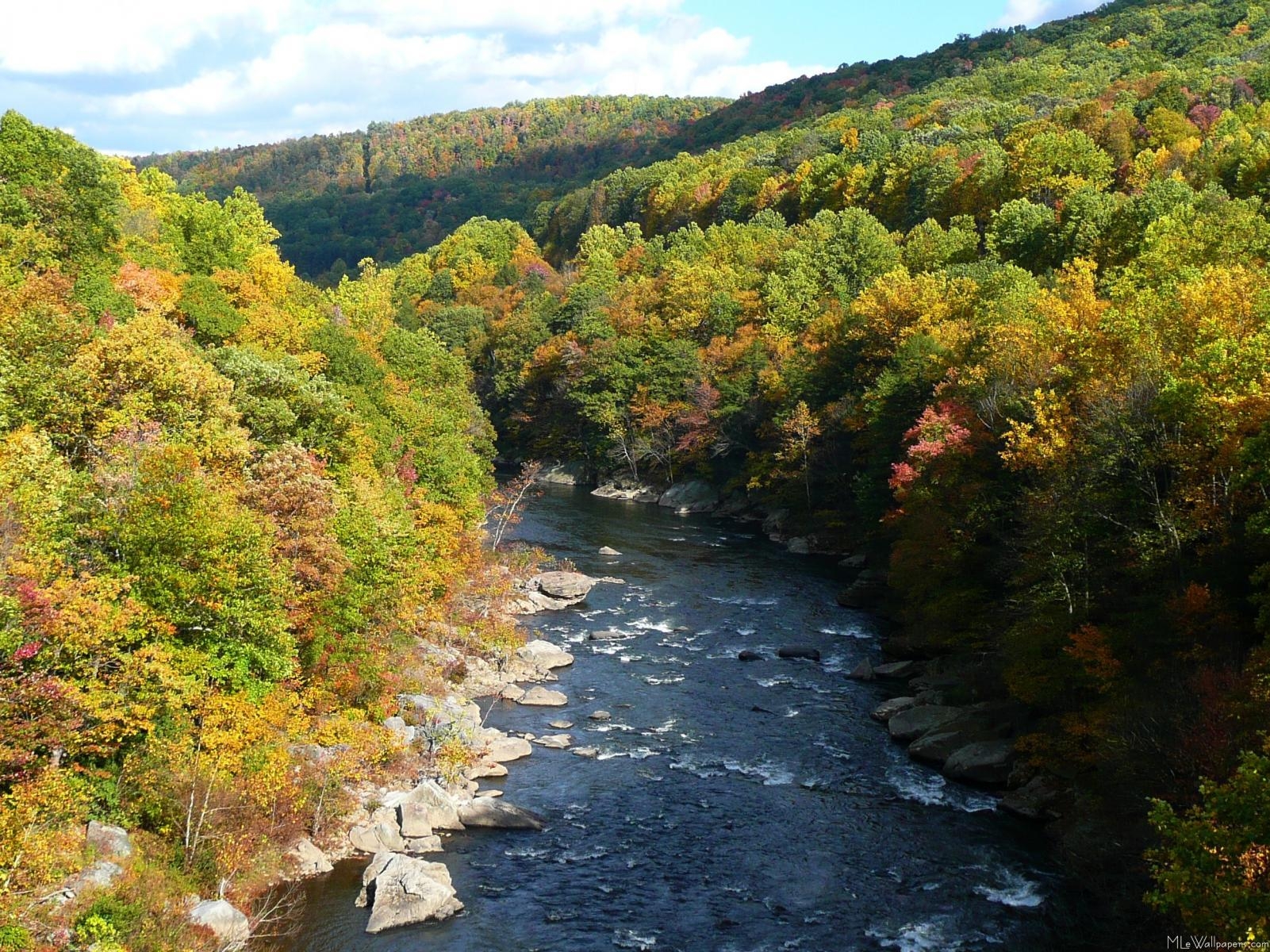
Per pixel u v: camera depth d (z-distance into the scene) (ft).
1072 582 159.33
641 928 118.32
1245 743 103.91
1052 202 415.03
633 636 238.68
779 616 253.65
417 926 117.39
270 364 209.87
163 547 130.93
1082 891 124.36
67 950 91.40
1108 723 127.54
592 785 158.51
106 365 169.07
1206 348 146.20
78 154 251.39
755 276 502.38
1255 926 68.64
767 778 160.66
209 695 130.41
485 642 214.90
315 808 135.03
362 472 209.67
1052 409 173.78
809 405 363.35
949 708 177.68
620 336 500.33
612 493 454.40
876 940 115.34
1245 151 340.59
